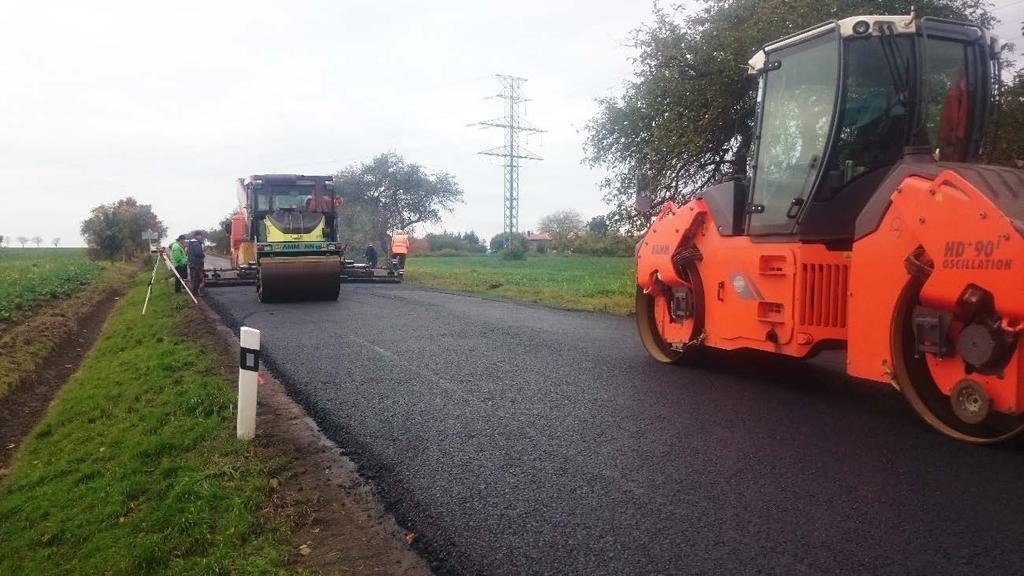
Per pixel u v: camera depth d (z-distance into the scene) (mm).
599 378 7723
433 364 8688
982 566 3402
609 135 17375
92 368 11125
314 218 18906
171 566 4047
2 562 4730
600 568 3545
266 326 12586
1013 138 10750
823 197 6391
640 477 4703
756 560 3537
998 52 6488
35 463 6859
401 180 70938
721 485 4508
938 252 5090
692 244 8008
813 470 4703
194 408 7012
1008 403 4855
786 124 6809
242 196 22047
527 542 3875
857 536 3746
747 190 7309
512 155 60906
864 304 5762
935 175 5246
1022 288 4551
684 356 8273
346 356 9406
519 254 57125
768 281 6871
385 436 5863
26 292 19906
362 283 24562
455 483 4777
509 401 6797
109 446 6578
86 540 4754
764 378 7582
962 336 5035
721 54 14281
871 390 6902
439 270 35781
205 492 4816
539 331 11336
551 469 4934
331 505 4617
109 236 43938
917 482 4445
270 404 7141
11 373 10734
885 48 6133
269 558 3891
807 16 13141
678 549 3689
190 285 20391
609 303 15352
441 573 3664
